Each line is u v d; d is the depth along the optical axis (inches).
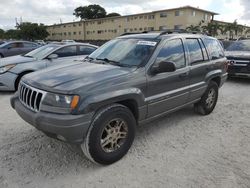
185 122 195.8
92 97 117.3
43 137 161.8
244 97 281.6
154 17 1964.8
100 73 134.0
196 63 186.2
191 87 180.9
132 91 133.6
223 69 222.2
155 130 178.7
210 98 211.3
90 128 119.6
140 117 144.9
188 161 136.8
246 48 386.6
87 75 130.9
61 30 2974.9
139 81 138.6
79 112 114.0
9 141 155.6
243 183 117.7
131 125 138.0
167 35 169.2
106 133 128.0
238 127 187.9
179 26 1833.2
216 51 218.2
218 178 121.3
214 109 231.8
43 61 285.6
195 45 190.5
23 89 135.7
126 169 128.4
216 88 215.5
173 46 167.3
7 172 123.1
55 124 113.0
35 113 122.2
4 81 267.1
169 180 119.6
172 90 163.6
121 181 118.6
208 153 146.2
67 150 146.2
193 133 174.9
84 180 119.0
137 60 150.3
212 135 172.1
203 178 121.3
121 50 165.2
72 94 114.3
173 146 154.4
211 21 2017.7
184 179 120.4
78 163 133.0
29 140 157.4
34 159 135.6
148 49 155.3
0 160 133.3
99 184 116.3
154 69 147.3
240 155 144.2
